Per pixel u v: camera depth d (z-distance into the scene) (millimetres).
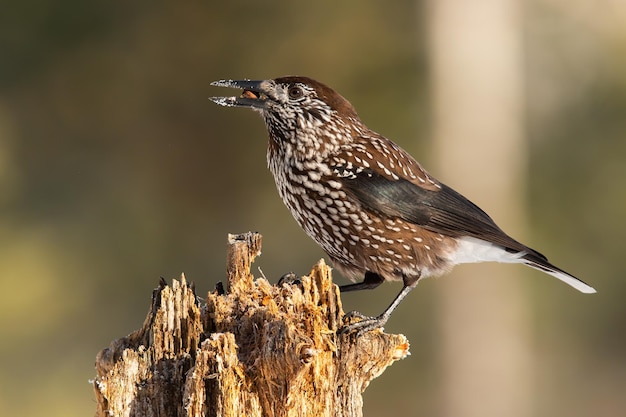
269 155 8023
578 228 18391
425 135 16812
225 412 5641
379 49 16672
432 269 7836
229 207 18422
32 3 17188
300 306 6023
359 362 6152
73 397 16328
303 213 7824
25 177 17859
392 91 16766
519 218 17125
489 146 16672
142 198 18281
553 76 18109
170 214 18359
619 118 18094
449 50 16469
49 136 17984
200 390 5625
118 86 17828
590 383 18547
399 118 16844
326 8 16609
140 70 17719
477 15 16359
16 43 17516
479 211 8008
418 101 16719
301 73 16922
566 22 17500
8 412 15891
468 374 16594
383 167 7703
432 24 16422
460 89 16531
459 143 16656
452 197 7883
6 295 16875
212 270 18438
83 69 17719
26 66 17625
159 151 18172
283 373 5676
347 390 6145
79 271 17609
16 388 16219
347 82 16812
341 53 16781
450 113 16578
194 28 17312
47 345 16859
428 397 16875
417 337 17000
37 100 17875
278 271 18594
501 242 7812
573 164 18219
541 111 18219
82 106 17953
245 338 5914
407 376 16969
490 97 16578
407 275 7797
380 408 16969
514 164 17000
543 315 18469
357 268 8039
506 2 16484
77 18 17391
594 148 18172
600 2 17234
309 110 7711
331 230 7754
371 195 7566
